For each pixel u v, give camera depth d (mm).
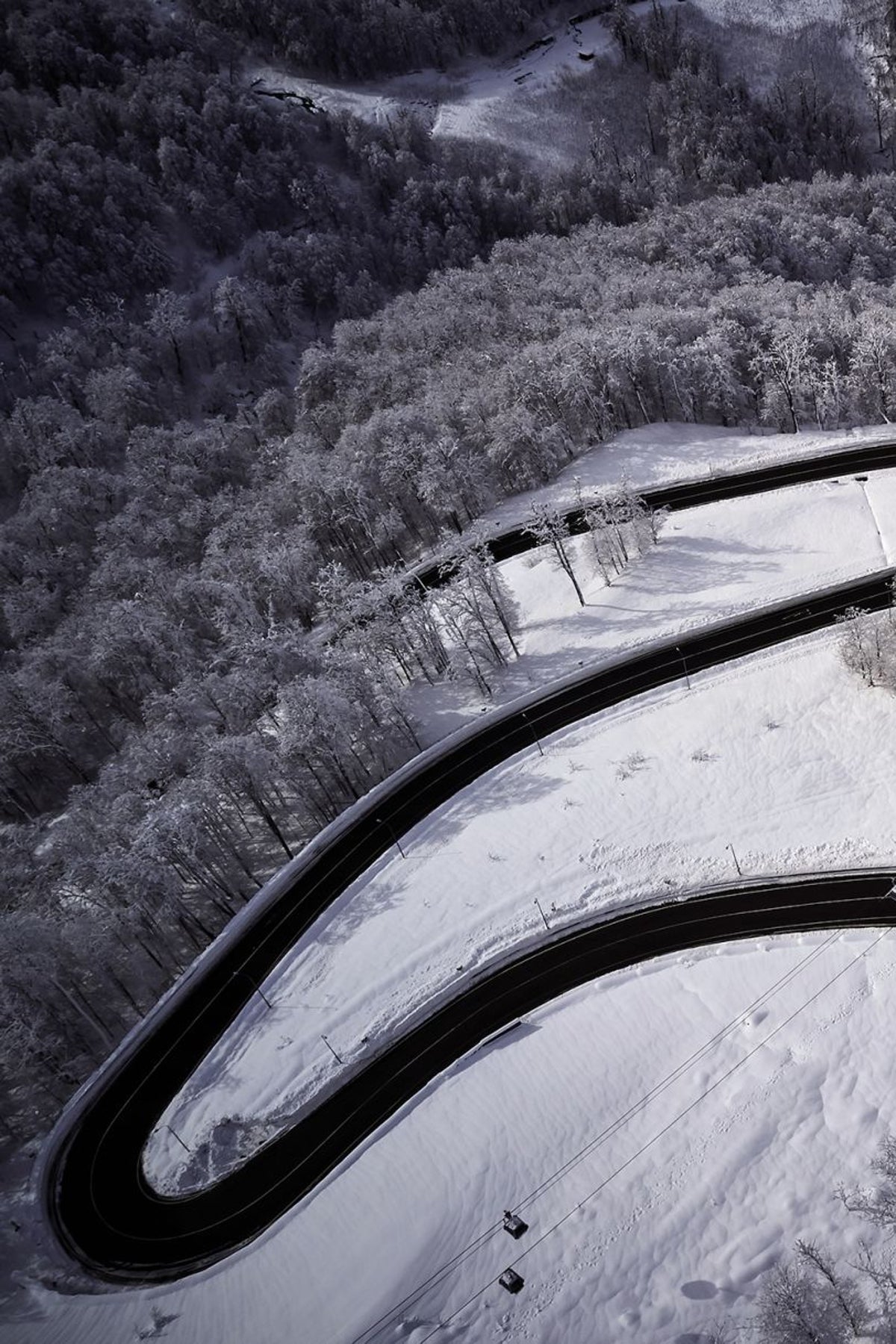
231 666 105562
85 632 107812
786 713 80688
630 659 92250
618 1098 57375
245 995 72875
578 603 101250
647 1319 47312
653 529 103250
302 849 85188
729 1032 59031
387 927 74000
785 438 118188
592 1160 54719
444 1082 61469
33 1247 60844
